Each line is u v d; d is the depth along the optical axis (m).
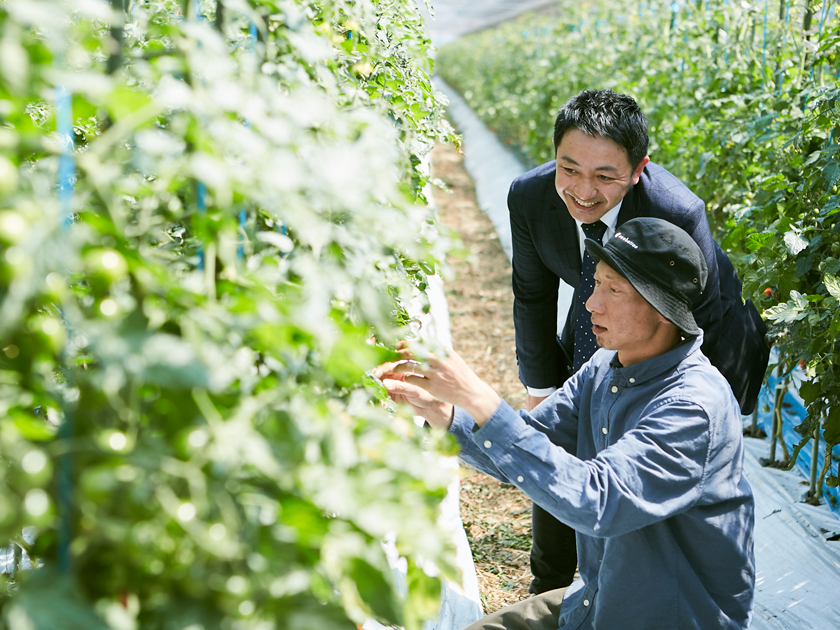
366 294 0.96
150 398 0.76
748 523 1.60
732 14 4.31
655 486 1.47
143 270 0.72
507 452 1.41
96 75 0.69
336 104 1.18
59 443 0.68
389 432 0.87
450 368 1.39
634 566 1.56
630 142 2.05
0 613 0.70
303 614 0.72
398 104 1.83
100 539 0.67
